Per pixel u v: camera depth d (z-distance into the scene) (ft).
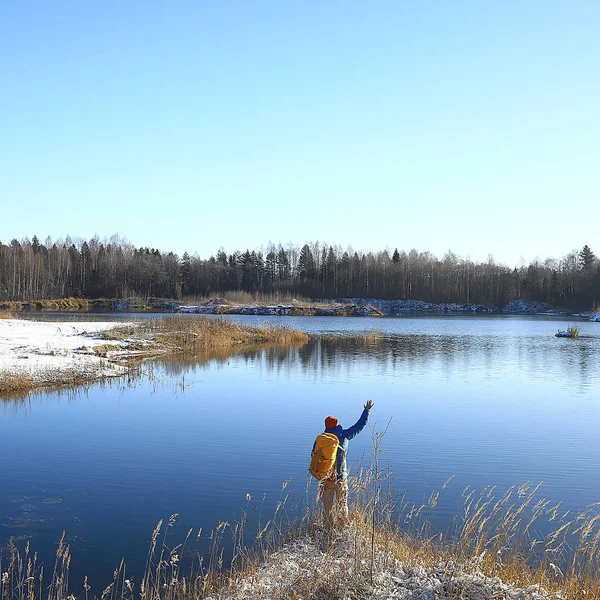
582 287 392.27
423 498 35.60
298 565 23.30
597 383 86.12
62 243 485.56
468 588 20.80
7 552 27.25
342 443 27.68
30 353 89.61
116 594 23.66
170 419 56.13
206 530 29.89
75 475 38.63
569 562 26.30
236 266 463.01
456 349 137.59
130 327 135.85
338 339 159.74
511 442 50.08
